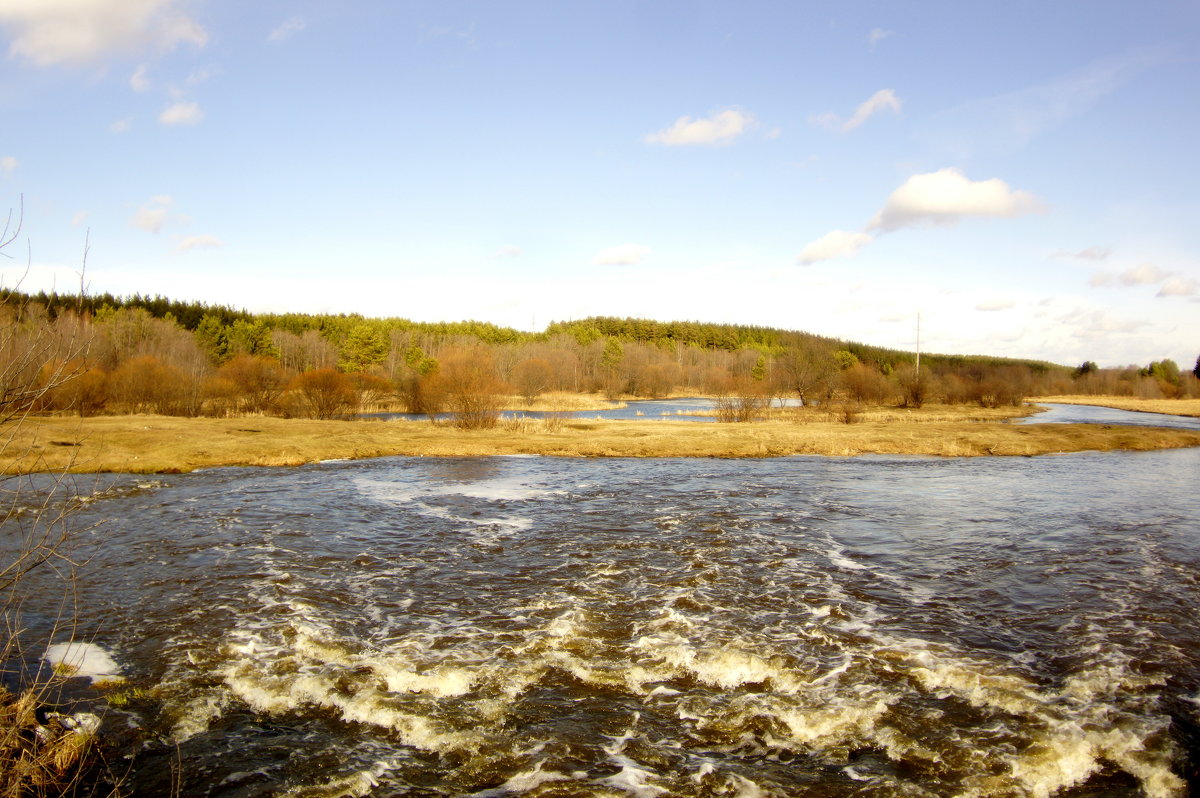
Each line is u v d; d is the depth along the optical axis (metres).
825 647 11.48
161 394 47.44
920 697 9.82
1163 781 7.93
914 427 47.94
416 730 8.89
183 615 12.59
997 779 7.92
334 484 25.86
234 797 7.50
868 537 18.61
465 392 46.03
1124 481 28.59
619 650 11.30
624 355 122.88
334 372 51.38
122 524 18.97
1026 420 61.44
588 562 16.11
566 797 7.57
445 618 12.63
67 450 29.16
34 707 8.24
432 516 20.66
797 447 37.97
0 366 6.73
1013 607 13.43
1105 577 15.30
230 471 28.62
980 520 20.75
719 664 10.77
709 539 18.19
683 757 8.37
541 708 9.49
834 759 8.34
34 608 12.70
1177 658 11.15
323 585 14.32
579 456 35.28
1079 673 10.59
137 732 8.76
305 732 8.87
